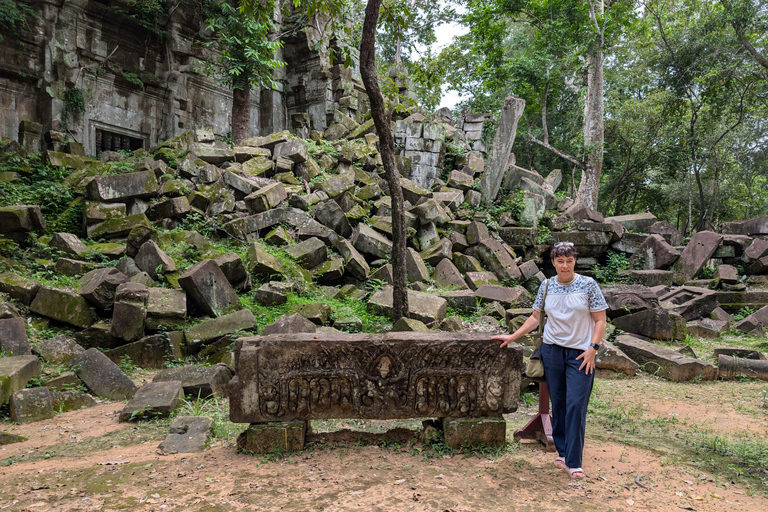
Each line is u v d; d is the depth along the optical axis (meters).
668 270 12.84
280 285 8.60
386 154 7.38
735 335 9.41
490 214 14.05
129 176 10.30
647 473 3.51
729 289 11.41
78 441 4.28
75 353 6.27
